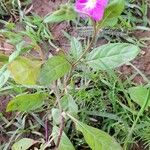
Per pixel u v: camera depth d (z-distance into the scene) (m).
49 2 0.46
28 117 0.37
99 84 0.37
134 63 0.39
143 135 0.34
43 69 0.25
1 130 0.37
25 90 0.38
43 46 0.42
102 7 0.23
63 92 0.32
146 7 0.42
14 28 0.42
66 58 0.26
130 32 0.41
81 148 0.35
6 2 0.45
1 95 0.39
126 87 0.37
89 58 0.27
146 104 0.30
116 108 0.36
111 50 0.26
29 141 0.33
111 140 0.29
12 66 0.24
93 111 0.36
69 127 0.35
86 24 0.42
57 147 0.31
